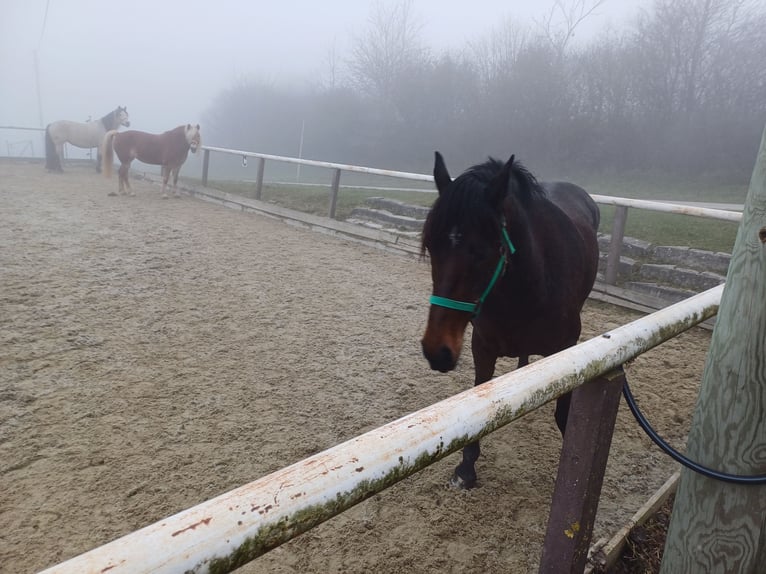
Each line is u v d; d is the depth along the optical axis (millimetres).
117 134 9234
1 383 2820
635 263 5113
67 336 3461
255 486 675
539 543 1977
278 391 2975
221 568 589
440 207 1765
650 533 2066
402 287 5109
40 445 2338
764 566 1356
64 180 11250
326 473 719
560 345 2209
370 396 2994
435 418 883
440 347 1741
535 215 2115
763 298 1197
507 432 2732
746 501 1289
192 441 2455
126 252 5578
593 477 1380
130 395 2812
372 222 7270
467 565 1852
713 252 4926
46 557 1762
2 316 3678
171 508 2023
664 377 3418
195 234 6707
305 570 1789
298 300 4531
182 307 4160
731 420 1269
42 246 5539
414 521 2051
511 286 1941
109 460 2275
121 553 533
